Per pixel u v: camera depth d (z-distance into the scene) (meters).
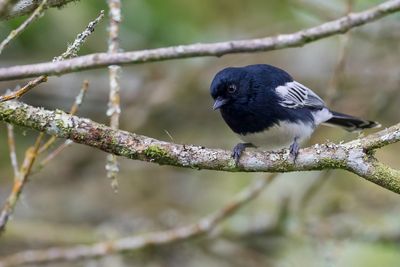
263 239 13.11
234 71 9.34
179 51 5.47
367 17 6.29
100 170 14.48
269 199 14.35
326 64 15.09
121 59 5.25
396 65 14.30
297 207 12.45
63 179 14.34
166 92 14.02
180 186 14.80
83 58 5.16
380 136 6.61
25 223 13.00
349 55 14.64
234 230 12.80
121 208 14.39
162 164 6.61
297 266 12.69
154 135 14.79
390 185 6.54
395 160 14.26
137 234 13.14
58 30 12.65
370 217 13.23
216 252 13.07
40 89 13.78
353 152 6.61
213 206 14.55
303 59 15.18
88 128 6.41
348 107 14.22
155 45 13.23
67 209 14.27
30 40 12.76
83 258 11.19
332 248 12.20
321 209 13.66
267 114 9.28
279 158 6.73
